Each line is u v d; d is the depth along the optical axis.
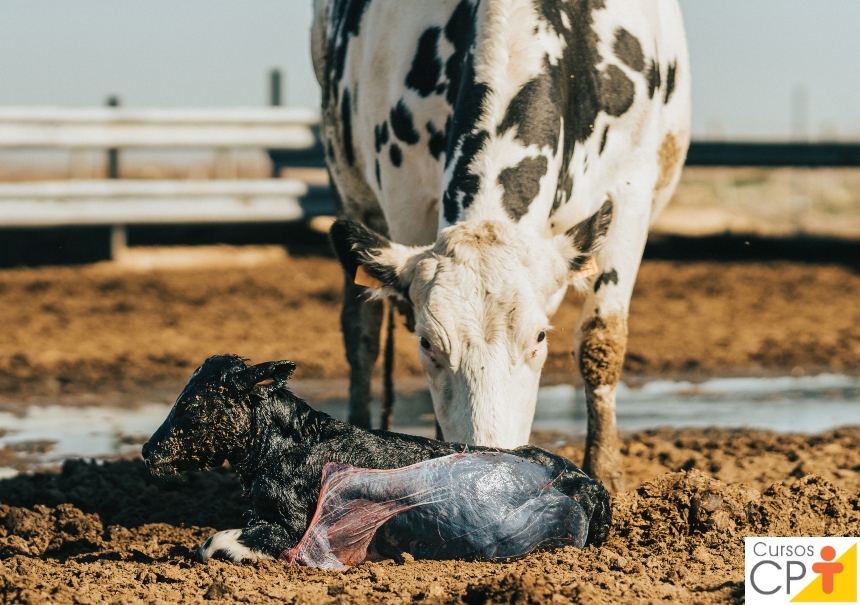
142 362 10.85
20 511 5.83
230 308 13.61
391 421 8.76
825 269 17.83
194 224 17.53
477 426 4.78
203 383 4.89
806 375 11.05
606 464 6.53
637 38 6.57
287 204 16.56
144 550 5.29
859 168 20.84
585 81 6.28
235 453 4.91
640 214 6.70
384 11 7.17
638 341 12.34
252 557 4.73
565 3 6.23
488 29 5.85
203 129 16.44
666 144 7.21
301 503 4.79
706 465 7.11
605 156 6.50
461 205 5.50
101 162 20.91
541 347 5.01
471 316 4.87
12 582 4.41
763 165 20.39
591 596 4.08
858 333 12.91
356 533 4.73
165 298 14.11
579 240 5.30
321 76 8.46
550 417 9.02
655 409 9.40
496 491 4.70
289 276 15.79
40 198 15.27
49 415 9.05
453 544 4.69
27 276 15.22
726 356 11.66
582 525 4.84
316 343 11.79
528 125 5.63
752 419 9.00
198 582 4.47
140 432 8.46
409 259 5.29
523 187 5.51
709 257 19.23
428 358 5.04
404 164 6.95
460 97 5.83
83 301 13.80
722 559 4.82
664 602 4.16
